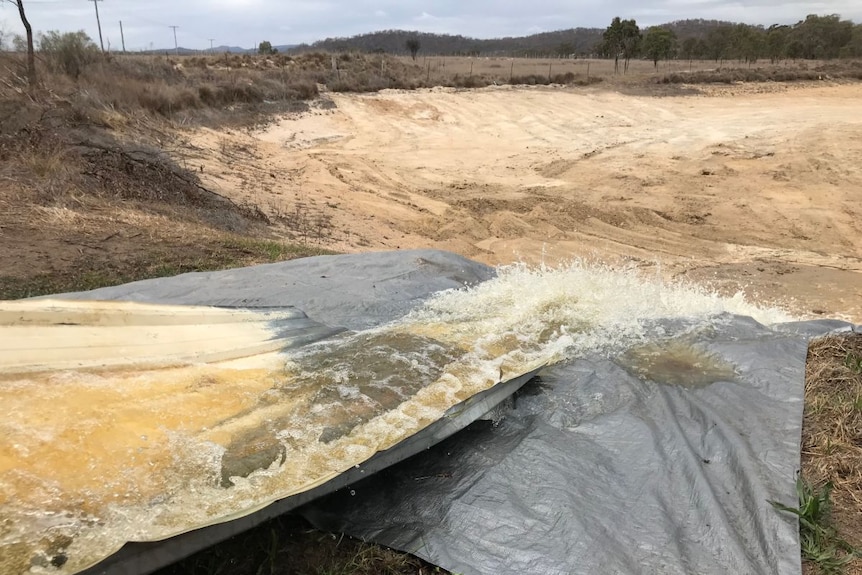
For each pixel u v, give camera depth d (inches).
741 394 149.6
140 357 139.3
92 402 117.3
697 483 117.6
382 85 1098.7
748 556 101.8
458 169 705.6
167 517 95.3
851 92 1107.3
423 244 451.2
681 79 1210.6
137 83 705.0
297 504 107.3
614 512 111.7
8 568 82.4
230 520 97.7
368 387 138.9
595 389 153.8
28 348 129.2
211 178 503.2
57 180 358.3
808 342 177.5
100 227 313.7
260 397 132.1
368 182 614.9
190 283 227.3
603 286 234.7
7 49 692.7
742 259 441.1
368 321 194.7
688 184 627.5
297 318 186.2
